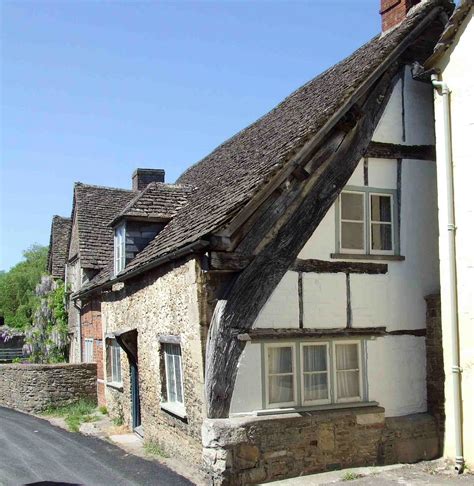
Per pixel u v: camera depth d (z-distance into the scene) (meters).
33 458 11.80
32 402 18.36
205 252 9.34
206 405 9.31
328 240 10.12
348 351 10.27
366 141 10.52
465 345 9.60
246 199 9.31
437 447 10.42
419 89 11.10
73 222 23.75
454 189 9.94
